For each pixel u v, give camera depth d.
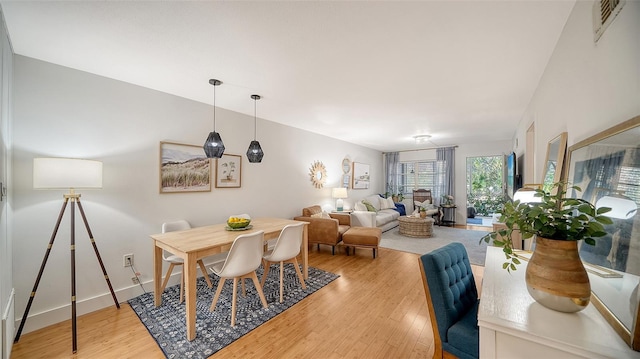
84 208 2.35
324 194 5.54
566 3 1.44
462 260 1.70
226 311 2.33
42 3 1.42
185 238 2.31
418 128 4.79
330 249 4.53
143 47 1.92
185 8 1.47
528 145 3.28
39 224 2.11
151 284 2.76
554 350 0.84
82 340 1.92
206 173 3.30
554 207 1.00
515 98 3.01
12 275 1.96
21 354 1.77
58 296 2.18
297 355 1.75
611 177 0.97
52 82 2.17
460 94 2.89
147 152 2.75
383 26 1.63
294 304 2.47
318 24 1.62
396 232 5.90
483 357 0.96
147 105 2.75
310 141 5.14
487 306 1.05
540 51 1.94
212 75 2.41
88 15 1.54
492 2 1.42
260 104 3.31
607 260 0.97
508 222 1.06
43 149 2.12
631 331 0.77
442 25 1.62
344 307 2.41
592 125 1.23
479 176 7.71
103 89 2.44
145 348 1.83
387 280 3.08
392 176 8.02
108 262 2.48
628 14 0.92
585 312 0.99
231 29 1.68
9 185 1.87
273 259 2.54
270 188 4.25
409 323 2.15
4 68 1.64
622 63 0.97
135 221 2.66
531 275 1.03
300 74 2.38
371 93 2.88
